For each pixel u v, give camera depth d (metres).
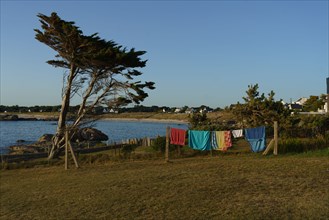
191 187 12.23
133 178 14.78
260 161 17.42
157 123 169.88
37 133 87.81
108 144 41.03
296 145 21.77
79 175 17.58
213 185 12.31
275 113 31.70
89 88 30.12
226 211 9.34
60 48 28.34
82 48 27.61
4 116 168.88
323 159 17.16
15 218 10.91
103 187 13.55
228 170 15.16
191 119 39.88
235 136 22.03
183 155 22.77
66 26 25.97
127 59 27.33
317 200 9.82
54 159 25.89
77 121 30.16
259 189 11.45
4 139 69.00
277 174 13.66
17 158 29.47
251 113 33.47
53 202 12.27
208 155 22.50
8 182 17.77
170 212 9.66
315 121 31.48
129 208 10.38
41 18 26.44
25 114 196.62
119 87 29.48
